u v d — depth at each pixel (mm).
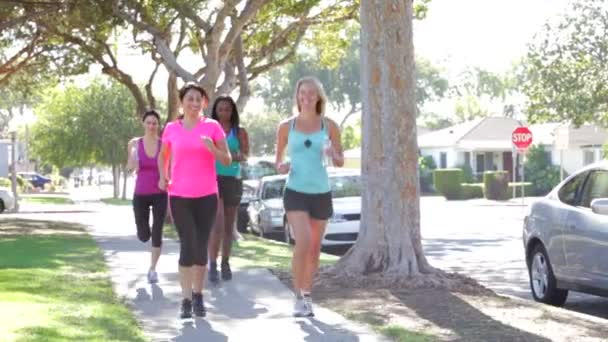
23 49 31625
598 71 38719
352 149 82062
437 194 63562
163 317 9719
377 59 12312
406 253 12133
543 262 12234
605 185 11211
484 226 31016
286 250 18406
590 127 57750
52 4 26062
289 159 9602
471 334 8867
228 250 12367
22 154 79562
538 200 12625
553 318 9766
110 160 58344
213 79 22531
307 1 25484
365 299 10891
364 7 12422
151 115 12188
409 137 12320
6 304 10023
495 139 66438
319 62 33062
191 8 22844
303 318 9656
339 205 20672
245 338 8664
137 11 24031
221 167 12086
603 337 8773
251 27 27609
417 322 9492
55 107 58562
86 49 29391
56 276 12773
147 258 15656
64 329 8570
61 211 39812
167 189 9844
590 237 10953
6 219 31562
